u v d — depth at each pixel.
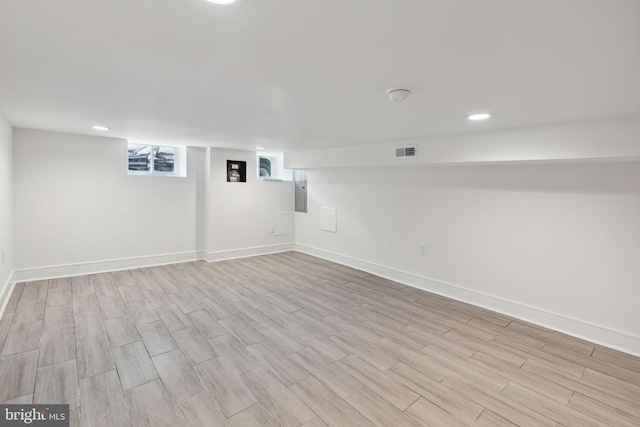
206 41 1.27
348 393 2.01
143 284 4.05
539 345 2.65
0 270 3.09
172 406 1.86
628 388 2.08
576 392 2.04
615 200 2.61
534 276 3.07
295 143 4.35
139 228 4.76
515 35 1.15
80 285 3.91
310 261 5.45
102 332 2.76
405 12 1.01
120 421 1.73
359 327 2.95
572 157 2.47
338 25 1.12
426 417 1.80
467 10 0.99
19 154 3.78
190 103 2.24
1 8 1.02
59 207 4.10
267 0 0.95
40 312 3.12
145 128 3.41
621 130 2.25
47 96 2.11
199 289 3.93
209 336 2.73
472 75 1.56
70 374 2.15
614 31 1.08
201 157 5.30
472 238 3.54
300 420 1.77
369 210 4.77
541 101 1.93
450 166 3.68
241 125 3.06
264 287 4.05
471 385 2.10
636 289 2.53
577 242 2.81
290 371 2.24
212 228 5.29
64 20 1.11
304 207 6.08
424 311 3.34
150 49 1.35
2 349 2.44
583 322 2.78
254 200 5.76
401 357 2.44
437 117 2.45
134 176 4.66
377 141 3.90
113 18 1.09
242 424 1.73
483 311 3.36
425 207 4.01
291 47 1.31
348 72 1.58
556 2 0.92
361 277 4.54
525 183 3.11
